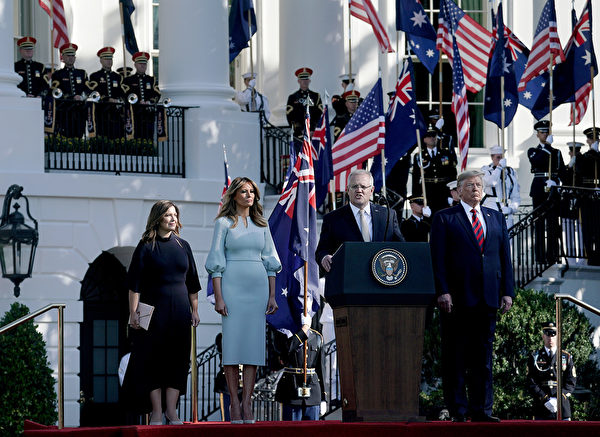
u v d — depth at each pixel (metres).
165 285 49.47
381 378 47.31
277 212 59.66
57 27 89.69
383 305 47.34
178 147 86.94
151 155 87.38
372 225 50.53
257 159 89.25
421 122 78.38
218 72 88.81
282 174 91.38
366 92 104.06
